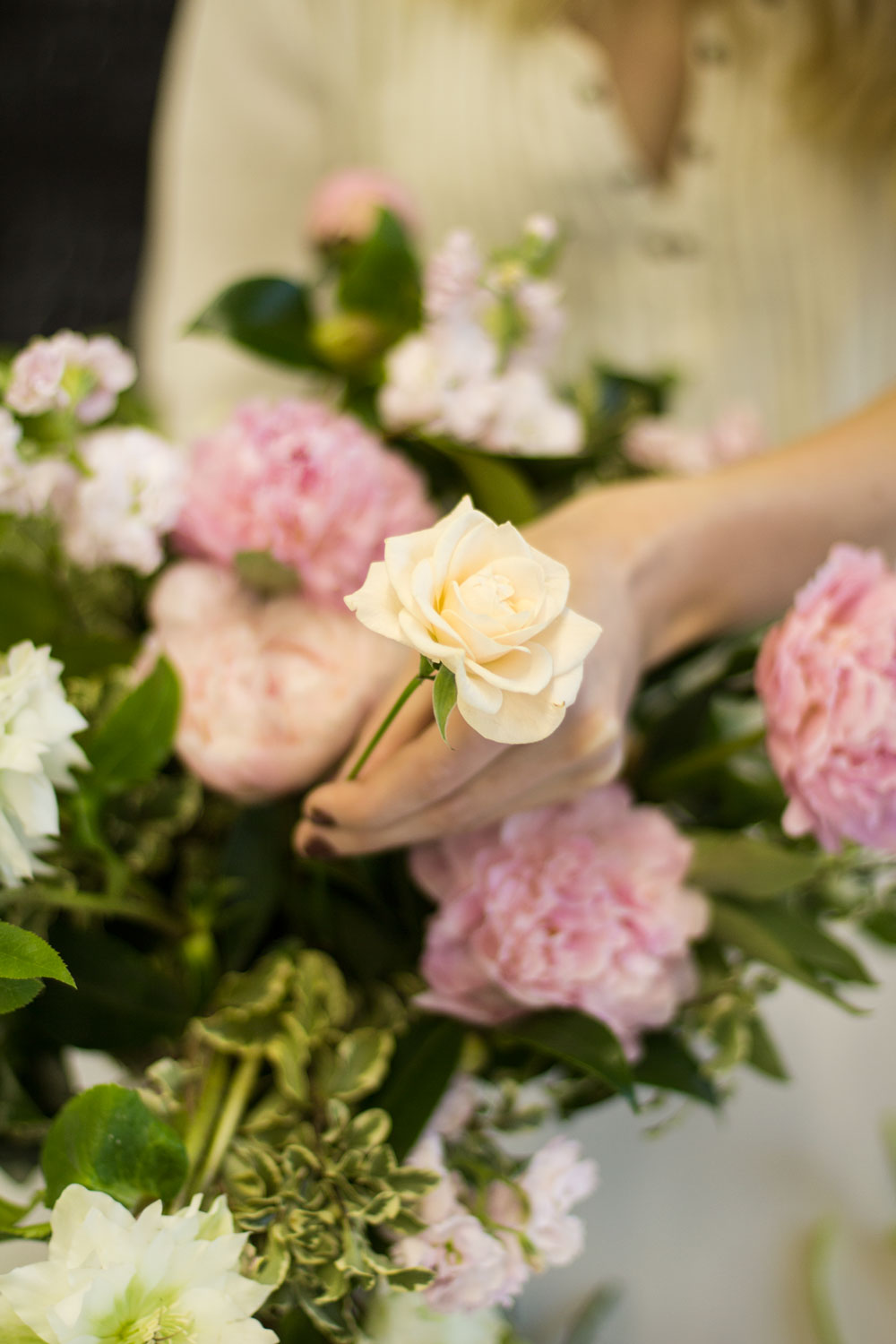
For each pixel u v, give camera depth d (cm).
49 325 217
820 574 58
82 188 217
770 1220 76
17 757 52
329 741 59
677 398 102
